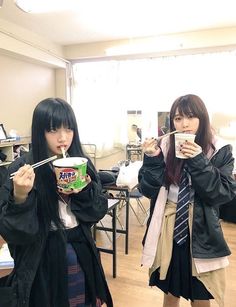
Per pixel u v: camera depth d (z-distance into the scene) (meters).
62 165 0.88
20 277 0.89
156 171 1.34
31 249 0.89
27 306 0.86
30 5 3.30
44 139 0.95
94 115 5.43
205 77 4.65
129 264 2.69
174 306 1.48
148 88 5.04
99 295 1.02
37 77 5.13
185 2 3.43
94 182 1.04
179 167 1.29
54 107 0.94
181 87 4.82
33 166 0.85
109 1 3.38
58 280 0.92
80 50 5.26
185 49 4.73
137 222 3.72
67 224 0.97
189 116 1.24
